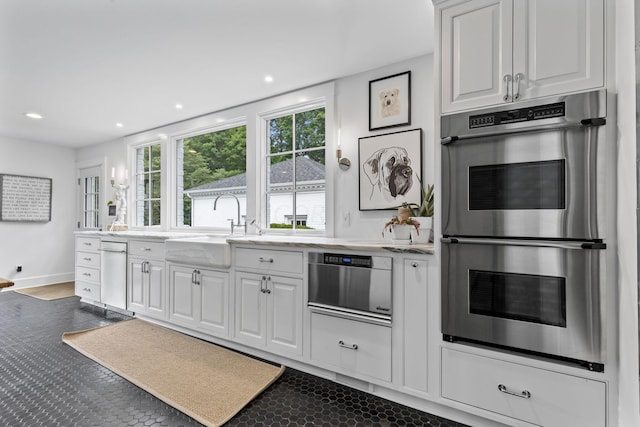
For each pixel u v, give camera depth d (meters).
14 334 2.81
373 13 1.86
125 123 3.85
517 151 1.44
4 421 1.60
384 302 1.77
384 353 1.78
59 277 5.02
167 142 3.90
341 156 2.66
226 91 2.93
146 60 2.38
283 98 2.97
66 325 3.04
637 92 0.99
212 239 2.80
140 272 3.13
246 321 2.35
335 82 2.70
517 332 1.43
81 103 3.21
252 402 1.79
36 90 2.90
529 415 1.42
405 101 2.38
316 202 2.90
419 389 1.68
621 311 1.23
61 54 2.28
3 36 2.05
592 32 1.30
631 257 1.14
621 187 1.22
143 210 4.29
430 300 1.66
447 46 1.61
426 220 2.00
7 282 1.76
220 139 3.61
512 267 1.44
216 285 2.53
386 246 1.78
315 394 1.87
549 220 1.37
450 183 1.60
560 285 1.35
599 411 1.29
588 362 1.30
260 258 2.29
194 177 3.82
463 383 1.57
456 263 1.58
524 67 1.42
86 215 5.09
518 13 1.43
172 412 1.69
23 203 4.63
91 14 1.84
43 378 2.04
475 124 1.53
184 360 2.29
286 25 1.97
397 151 2.40
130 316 3.32
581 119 1.30
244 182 3.40
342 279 1.92
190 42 2.15
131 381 1.99
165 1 1.74
